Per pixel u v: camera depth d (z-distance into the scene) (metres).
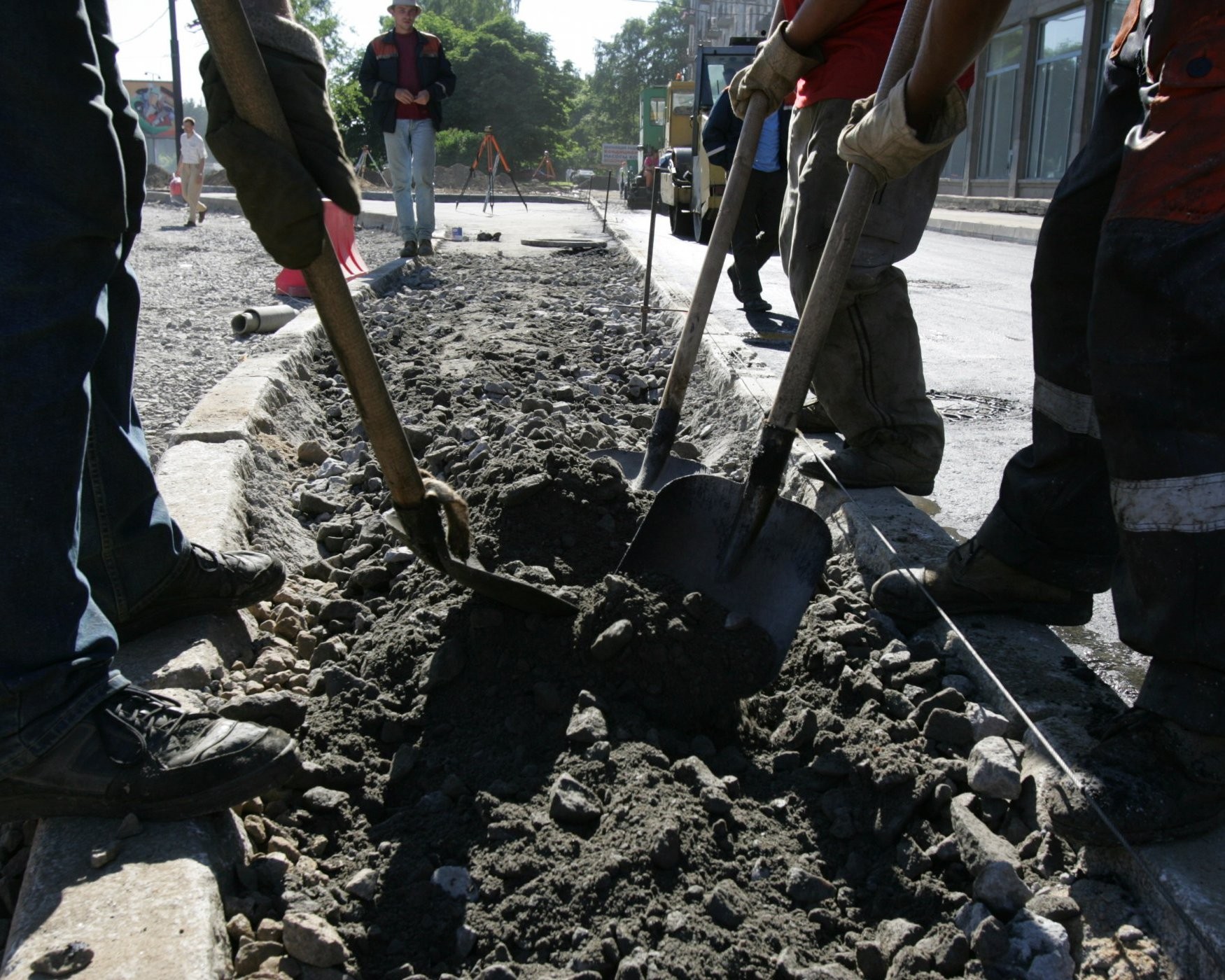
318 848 1.95
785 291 9.23
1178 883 1.66
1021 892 1.78
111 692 1.86
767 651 2.40
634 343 6.54
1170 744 1.77
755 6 68.56
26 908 1.63
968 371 6.12
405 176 11.24
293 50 1.85
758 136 3.27
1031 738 2.09
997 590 2.57
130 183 2.23
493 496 2.91
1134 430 1.77
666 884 1.81
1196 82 1.69
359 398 2.04
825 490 3.45
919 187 3.10
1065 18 25.67
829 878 1.92
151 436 4.61
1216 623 1.70
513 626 2.43
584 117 123.88
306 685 2.50
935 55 2.15
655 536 2.58
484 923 1.74
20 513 1.73
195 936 1.56
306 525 3.65
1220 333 1.68
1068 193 2.24
